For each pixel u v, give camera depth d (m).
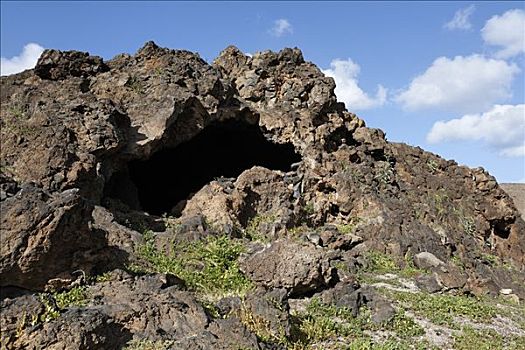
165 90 22.61
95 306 10.20
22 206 9.53
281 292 13.22
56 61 22.22
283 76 29.64
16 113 18.97
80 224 10.69
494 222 30.95
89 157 18.25
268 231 22.16
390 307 15.70
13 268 9.23
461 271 22.69
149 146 21.03
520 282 26.72
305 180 26.25
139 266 15.04
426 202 29.20
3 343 8.38
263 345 10.91
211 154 28.77
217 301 13.08
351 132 31.81
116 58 24.69
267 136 27.22
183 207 21.92
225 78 27.66
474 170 32.84
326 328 13.62
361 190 26.88
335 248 23.47
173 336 10.30
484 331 15.53
